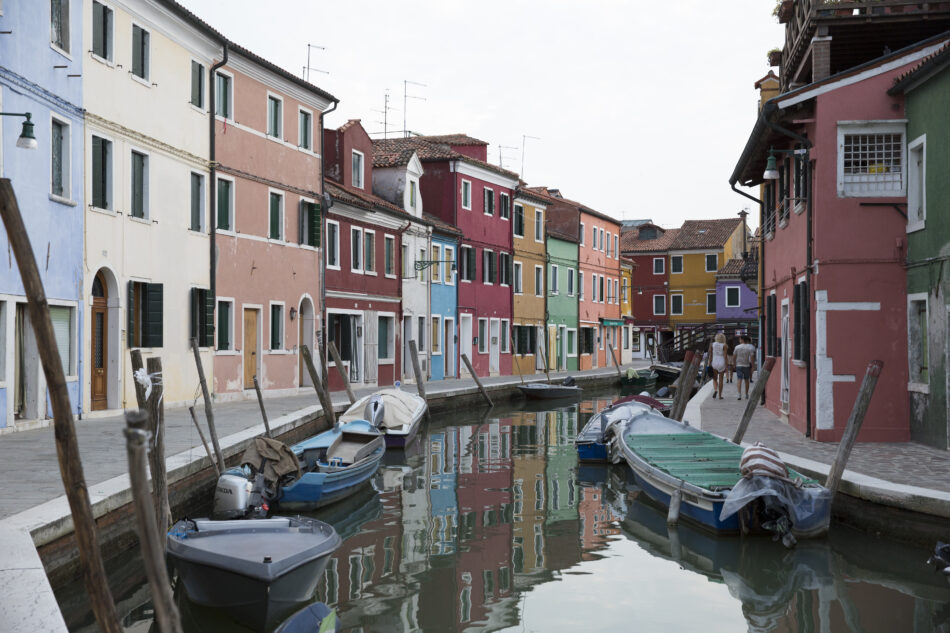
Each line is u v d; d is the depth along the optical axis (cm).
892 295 1460
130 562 945
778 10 1889
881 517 992
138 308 1978
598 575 950
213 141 2280
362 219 3138
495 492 1461
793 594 868
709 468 1239
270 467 1252
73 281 1697
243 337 2436
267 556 763
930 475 1087
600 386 4200
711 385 3048
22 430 1523
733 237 6769
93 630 756
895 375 1456
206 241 2253
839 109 1477
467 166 3994
